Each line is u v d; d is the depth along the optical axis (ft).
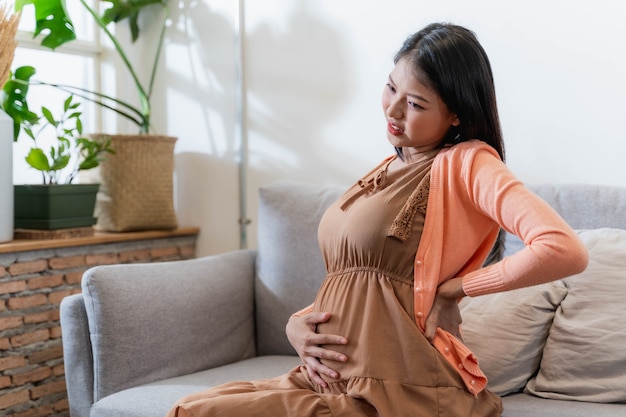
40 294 8.84
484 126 5.08
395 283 5.05
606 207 6.91
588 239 6.56
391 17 8.95
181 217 10.88
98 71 11.16
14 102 9.24
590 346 5.94
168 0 10.80
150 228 10.20
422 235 4.99
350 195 5.46
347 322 5.13
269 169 10.04
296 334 5.38
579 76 7.78
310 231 8.25
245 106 10.19
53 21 9.72
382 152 9.11
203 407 4.93
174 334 7.54
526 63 8.09
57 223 9.15
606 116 7.64
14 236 9.21
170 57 10.84
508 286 4.62
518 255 4.55
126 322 7.16
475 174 4.83
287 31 9.77
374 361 4.91
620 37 7.52
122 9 10.76
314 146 9.64
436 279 4.95
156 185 10.14
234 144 10.31
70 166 10.68
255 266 8.73
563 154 7.91
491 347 6.23
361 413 4.86
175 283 7.70
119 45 10.82
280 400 4.93
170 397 6.63
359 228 5.13
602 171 7.70
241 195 10.27
